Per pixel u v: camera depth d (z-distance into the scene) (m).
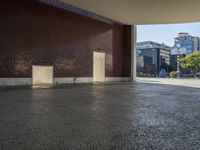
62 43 19.41
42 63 17.89
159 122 5.17
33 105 7.45
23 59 16.59
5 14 15.45
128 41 26.25
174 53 82.31
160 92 12.84
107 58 24.20
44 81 18.14
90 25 22.11
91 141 3.71
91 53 22.27
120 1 17.84
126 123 5.04
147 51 77.25
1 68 15.31
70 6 20.02
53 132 4.23
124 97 10.16
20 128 4.48
